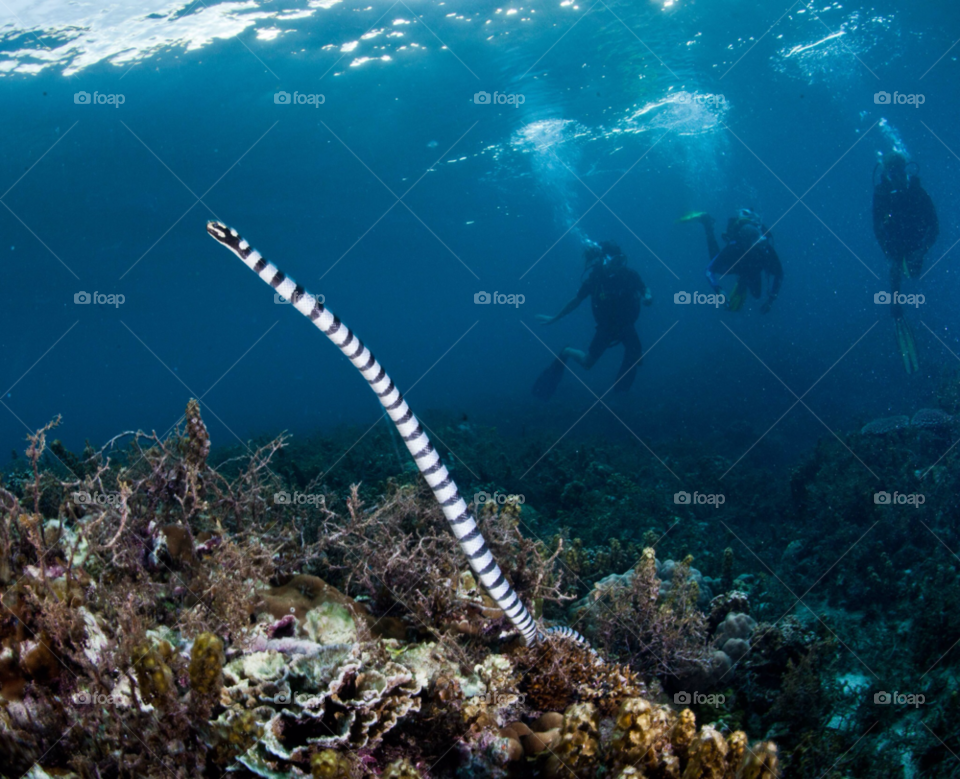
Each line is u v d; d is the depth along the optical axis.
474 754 2.60
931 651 5.09
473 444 13.14
